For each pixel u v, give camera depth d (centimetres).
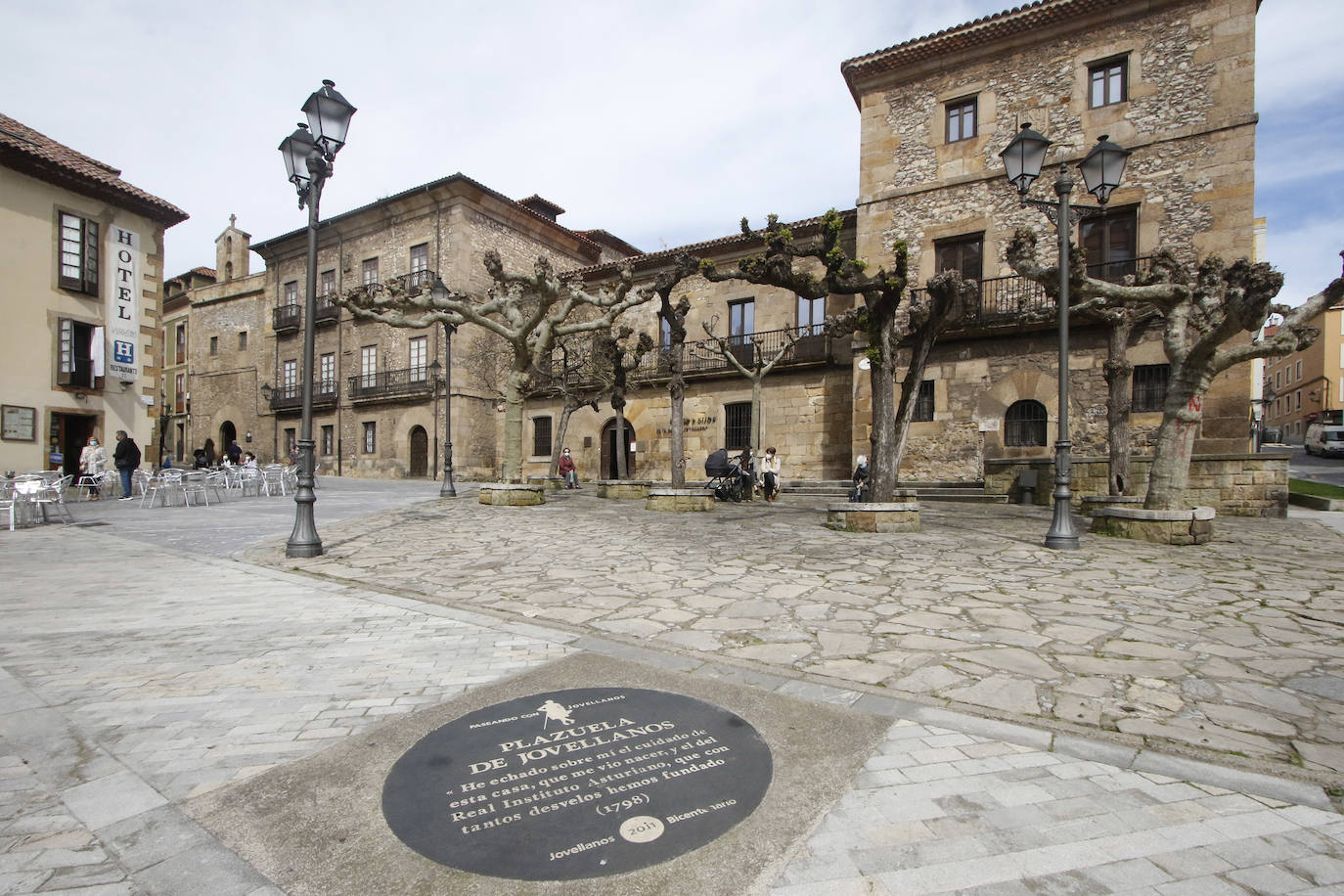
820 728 280
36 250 1644
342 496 1656
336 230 2995
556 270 3044
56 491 1070
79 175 1688
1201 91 1405
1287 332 748
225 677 348
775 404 2081
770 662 367
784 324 2081
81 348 1741
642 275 2383
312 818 213
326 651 391
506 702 309
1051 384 1537
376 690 329
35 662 372
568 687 329
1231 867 186
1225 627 427
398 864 188
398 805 219
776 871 183
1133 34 1473
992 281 1566
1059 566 632
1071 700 310
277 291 3284
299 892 177
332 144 782
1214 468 1186
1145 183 1444
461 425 2586
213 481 1603
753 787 229
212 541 873
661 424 2311
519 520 1064
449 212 2625
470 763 248
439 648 399
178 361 4003
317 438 3102
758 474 1636
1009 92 1608
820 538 833
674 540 830
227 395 3566
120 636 425
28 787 234
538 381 2312
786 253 973
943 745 264
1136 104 1466
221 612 490
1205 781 236
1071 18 1520
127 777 241
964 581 568
